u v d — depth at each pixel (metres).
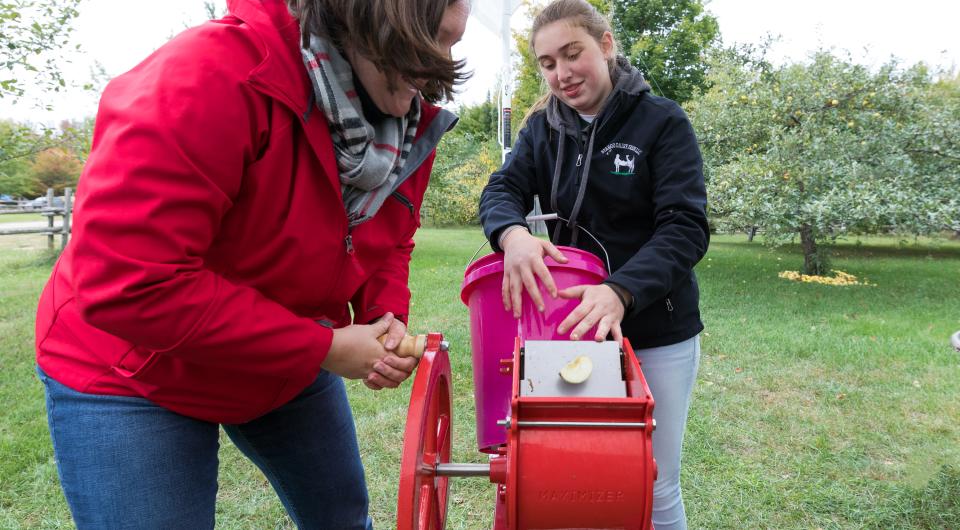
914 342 5.28
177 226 0.98
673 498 1.89
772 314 6.45
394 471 3.03
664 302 1.81
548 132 2.01
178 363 1.18
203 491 1.27
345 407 1.67
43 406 3.81
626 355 1.36
